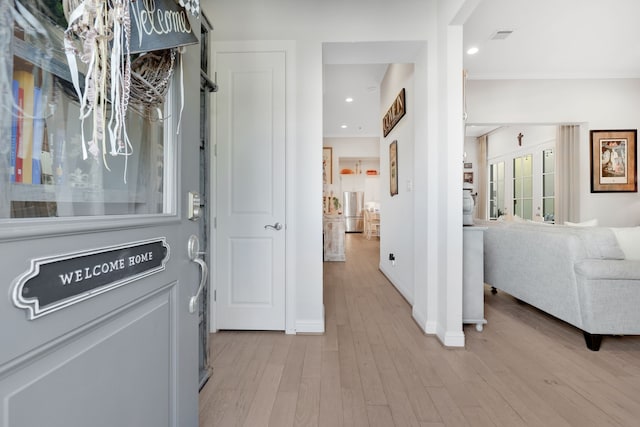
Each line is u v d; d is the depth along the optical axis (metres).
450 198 2.13
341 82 4.71
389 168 4.09
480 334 2.36
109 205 0.79
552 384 1.69
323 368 1.86
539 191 5.81
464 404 1.52
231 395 1.60
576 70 4.34
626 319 2.02
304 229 2.40
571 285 2.18
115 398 0.71
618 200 4.50
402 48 2.46
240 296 2.43
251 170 2.41
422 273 2.47
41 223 0.52
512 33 3.30
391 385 1.68
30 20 0.59
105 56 0.62
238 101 2.41
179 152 1.00
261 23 2.38
